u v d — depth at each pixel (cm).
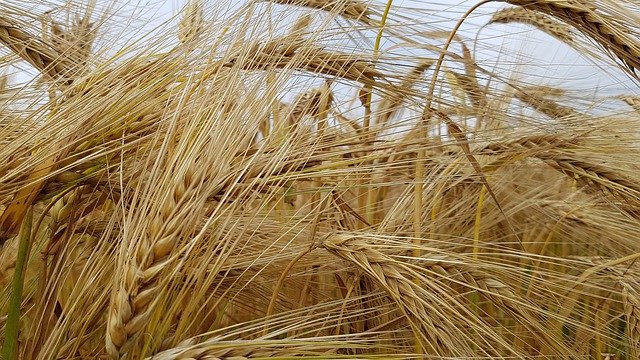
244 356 45
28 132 52
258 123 47
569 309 64
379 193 67
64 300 58
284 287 63
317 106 57
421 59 58
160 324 47
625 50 60
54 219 53
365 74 56
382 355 47
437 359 51
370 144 57
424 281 50
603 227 72
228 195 47
